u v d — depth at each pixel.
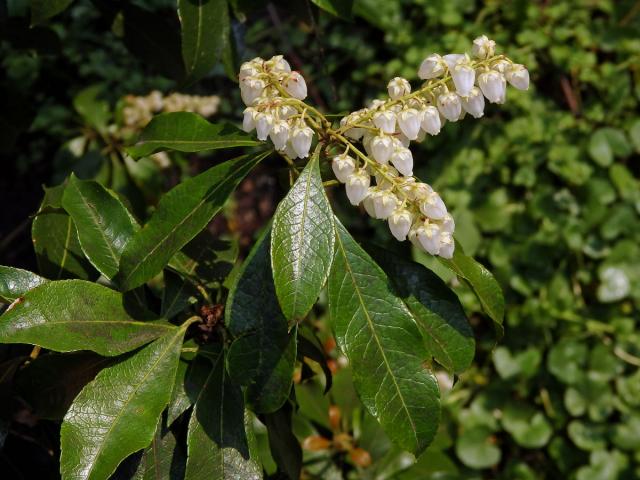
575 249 0.48
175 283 0.22
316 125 0.19
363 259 0.19
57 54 0.32
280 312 0.19
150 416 0.18
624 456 0.46
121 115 0.48
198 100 0.48
